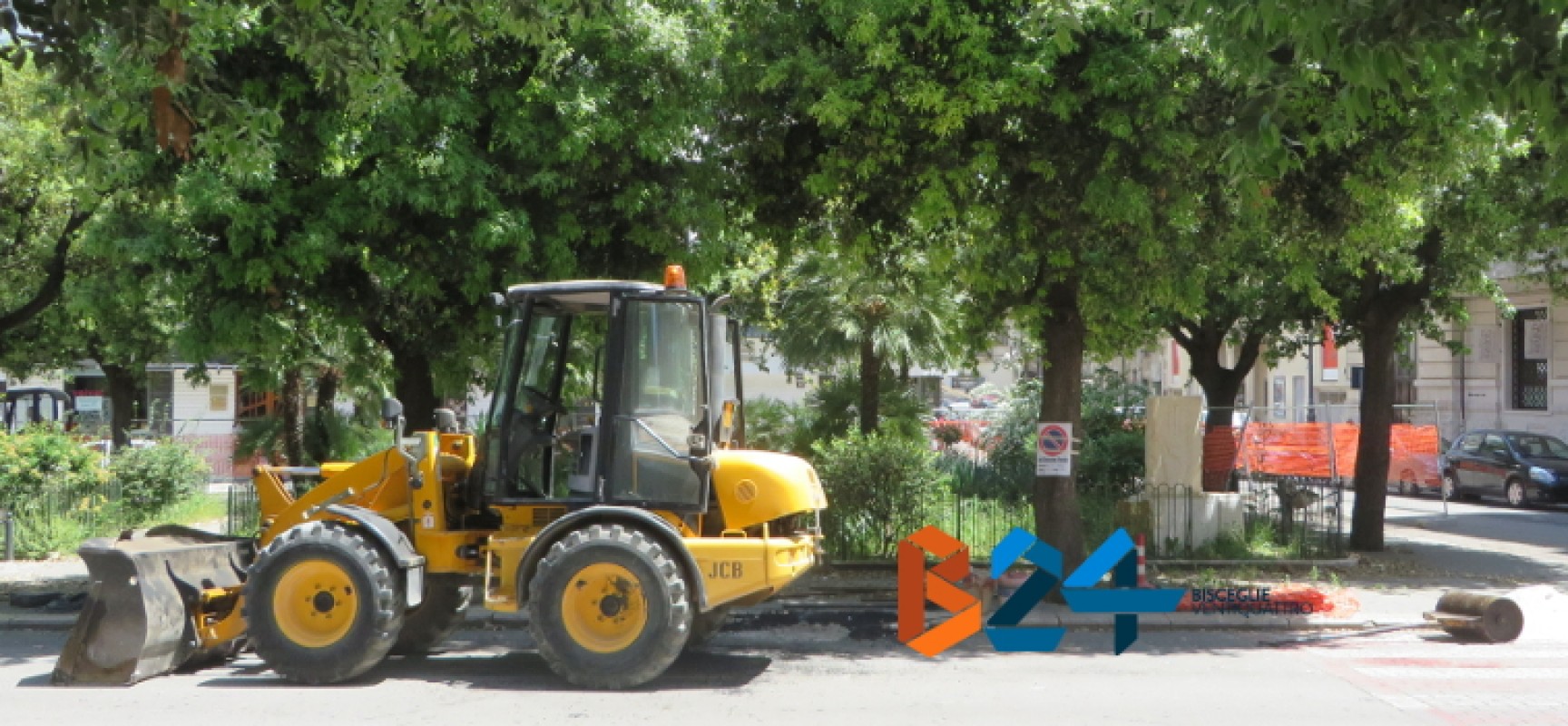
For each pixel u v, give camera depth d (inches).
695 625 398.3
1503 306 689.0
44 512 659.4
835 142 483.2
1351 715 309.7
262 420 799.1
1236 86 427.5
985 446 946.1
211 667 373.7
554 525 346.9
